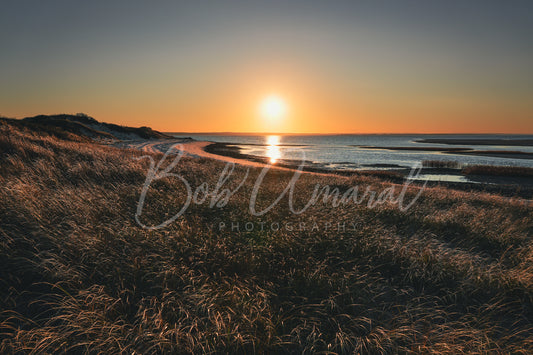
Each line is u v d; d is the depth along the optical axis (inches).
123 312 131.9
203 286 142.5
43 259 150.9
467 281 169.5
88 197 247.0
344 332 128.7
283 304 146.2
